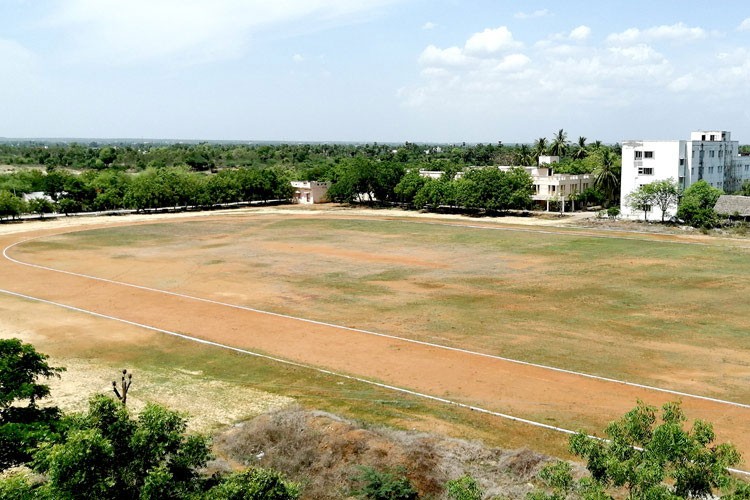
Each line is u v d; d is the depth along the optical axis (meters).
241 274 60.22
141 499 14.73
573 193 111.31
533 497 15.12
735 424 27.25
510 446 25.50
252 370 34.88
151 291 53.41
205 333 41.56
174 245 78.12
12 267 64.12
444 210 113.88
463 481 15.54
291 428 26.70
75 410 29.08
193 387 32.47
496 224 95.62
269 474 16.20
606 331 41.09
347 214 112.69
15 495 14.43
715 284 53.84
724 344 38.28
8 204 99.19
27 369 20.59
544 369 34.34
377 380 33.12
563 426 27.39
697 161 102.00
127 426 16.12
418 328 42.16
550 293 51.47
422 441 25.56
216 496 15.06
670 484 20.56
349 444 25.16
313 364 35.69
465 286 54.31
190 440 16.77
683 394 30.73
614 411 28.86
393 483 21.88
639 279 56.12
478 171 109.19
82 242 80.56
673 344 38.38
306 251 73.25
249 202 132.12
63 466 14.57
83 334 41.53
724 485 14.02
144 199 113.88
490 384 32.31
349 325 43.03
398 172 123.75
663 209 93.88
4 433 17.89
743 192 104.12
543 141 162.00
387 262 65.94
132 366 35.62
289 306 48.19
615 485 14.68
